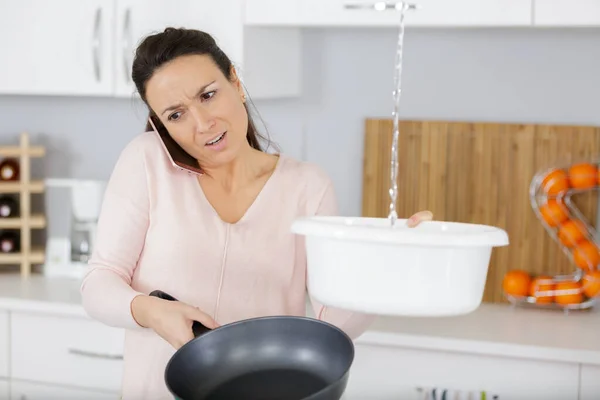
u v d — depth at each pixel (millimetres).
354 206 2646
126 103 2818
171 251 1546
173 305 1319
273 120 2697
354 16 2199
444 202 2553
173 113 1426
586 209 2445
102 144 2857
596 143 2420
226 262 1562
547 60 2477
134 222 1543
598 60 2439
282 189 1591
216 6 2303
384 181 2590
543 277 2422
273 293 1590
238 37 2289
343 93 2629
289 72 2590
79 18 2441
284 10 2248
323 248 1024
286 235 1583
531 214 2486
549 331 2160
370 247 986
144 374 1582
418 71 2570
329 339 1154
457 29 2529
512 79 2506
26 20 2492
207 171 1573
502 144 2498
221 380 1146
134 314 1360
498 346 2051
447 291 989
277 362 1166
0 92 2545
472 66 2531
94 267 1513
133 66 1442
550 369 2043
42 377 2434
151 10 2369
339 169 2652
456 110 2553
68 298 2445
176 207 1549
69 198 2785
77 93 2477
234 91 1458
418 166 2564
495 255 2518
